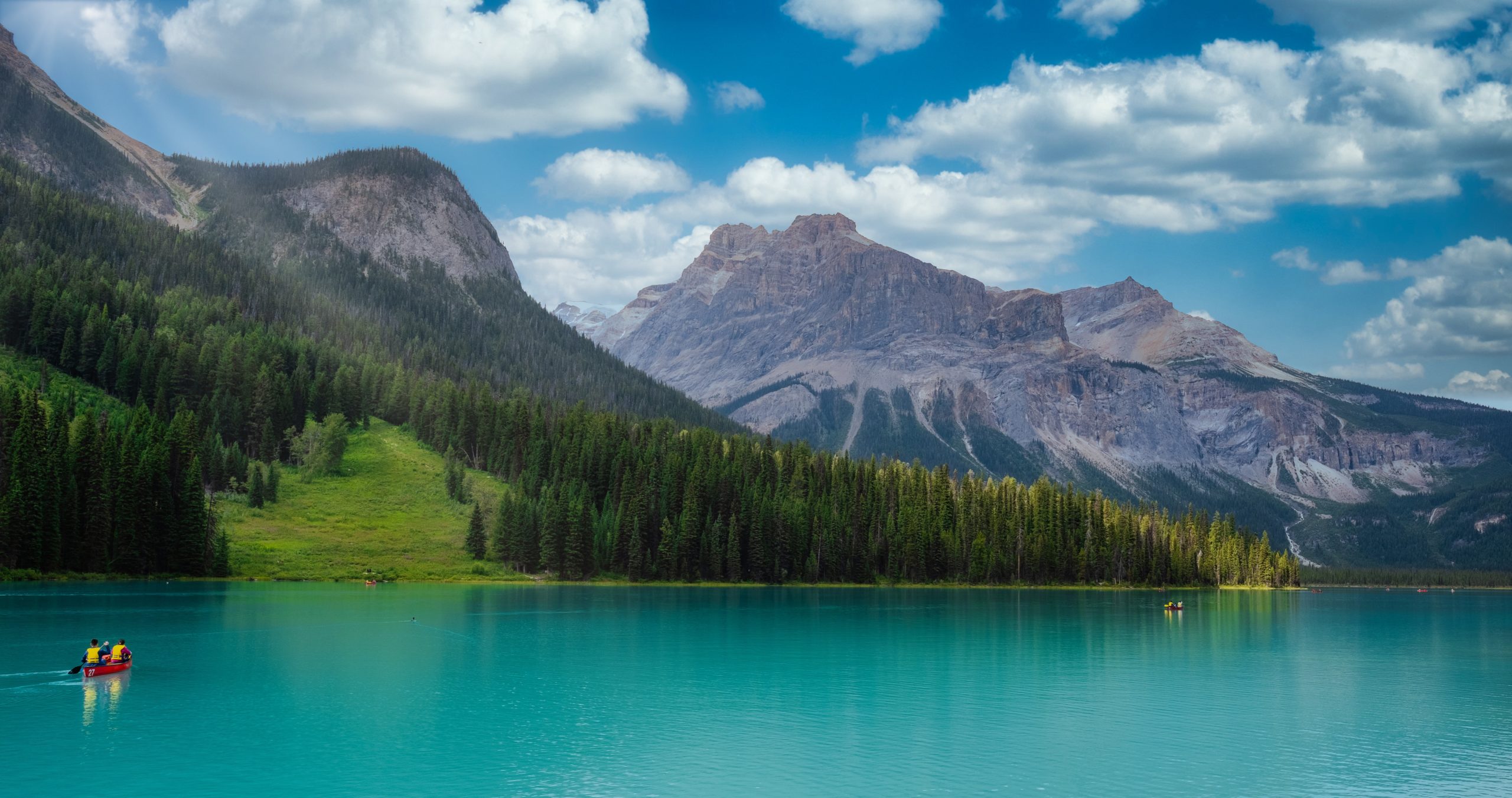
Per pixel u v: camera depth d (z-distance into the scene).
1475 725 77.38
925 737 69.62
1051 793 57.12
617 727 71.19
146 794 54.06
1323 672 105.81
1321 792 58.75
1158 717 77.94
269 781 56.69
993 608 185.00
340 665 93.44
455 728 69.75
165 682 83.81
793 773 60.12
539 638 116.69
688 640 118.31
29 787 55.06
